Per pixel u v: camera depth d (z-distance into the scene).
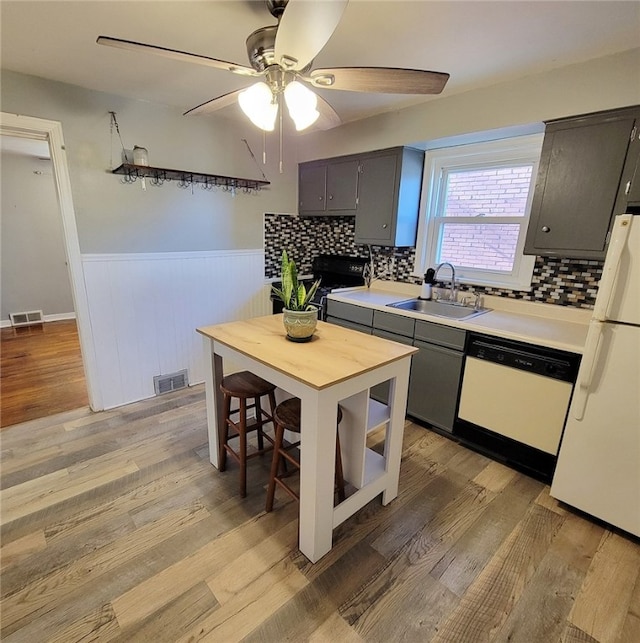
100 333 2.86
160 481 2.15
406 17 1.61
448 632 1.38
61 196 2.54
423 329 2.65
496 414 2.33
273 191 3.74
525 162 2.64
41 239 5.05
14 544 1.71
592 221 2.08
